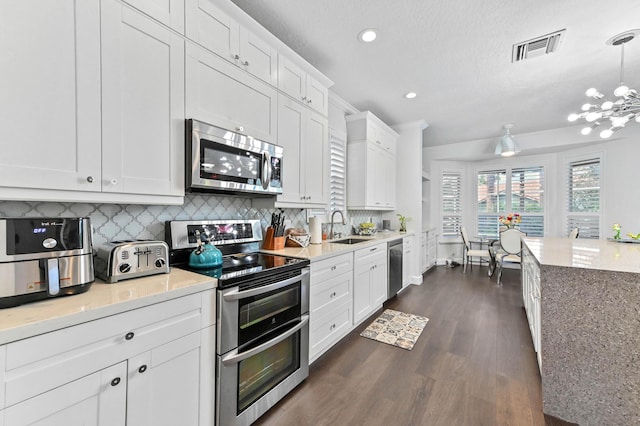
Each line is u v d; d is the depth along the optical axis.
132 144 1.32
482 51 2.46
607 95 3.35
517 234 4.54
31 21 1.03
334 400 1.74
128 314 1.05
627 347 1.49
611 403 1.51
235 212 2.25
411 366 2.12
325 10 1.98
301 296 1.90
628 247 2.46
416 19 2.06
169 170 1.47
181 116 1.51
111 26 1.24
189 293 1.25
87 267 1.14
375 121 3.91
